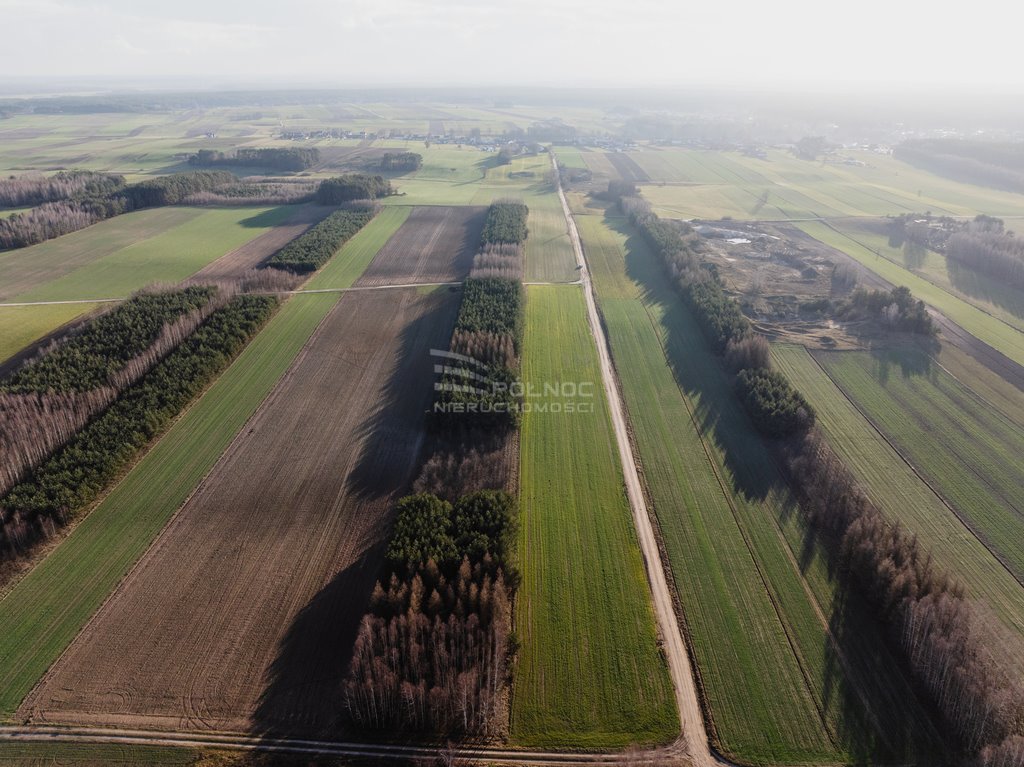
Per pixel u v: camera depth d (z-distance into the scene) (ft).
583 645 144.36
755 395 234.58
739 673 138.00
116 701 130.00
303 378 258.37
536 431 225.97
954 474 204.95
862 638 145.79
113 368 239.09
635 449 217.15
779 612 153.07
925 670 133.28
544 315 330.34
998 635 146.00
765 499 192.44
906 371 270.67
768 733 125.80
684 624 150.30
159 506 185.16
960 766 119.03
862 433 226.58
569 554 170.40
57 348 263.08
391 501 188.44
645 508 188.65
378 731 126.21
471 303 312.71
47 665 137.28
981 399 249.55
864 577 157.38
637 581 162.30
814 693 133.39
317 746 122.93
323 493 191.62
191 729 125.08
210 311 299.58
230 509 184.44
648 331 312.91
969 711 122.11
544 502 189.88
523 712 129.90
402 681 127.75
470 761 121.49
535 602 155.22
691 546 173.88
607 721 128.77
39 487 181.06
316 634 144.66
